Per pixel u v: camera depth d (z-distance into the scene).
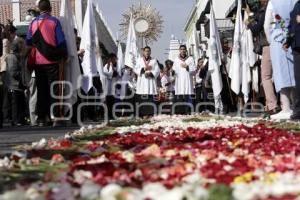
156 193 4.05
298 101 14.85
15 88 19.53
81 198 4.31
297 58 14.45
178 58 29.27
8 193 4.45
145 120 17.94
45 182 5.27
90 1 20.84
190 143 8.69
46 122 17.73
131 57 34.31
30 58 16.95
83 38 20.77
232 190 4.10
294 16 14.33
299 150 7.14
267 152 7.07
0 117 17.67
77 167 6.06
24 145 10.02
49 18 16.94
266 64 16.52
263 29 16.45
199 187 4.18
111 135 10.92
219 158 6.54
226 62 26.25
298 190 4.10
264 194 4.01
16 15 47.59
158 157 6.72
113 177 5.22
